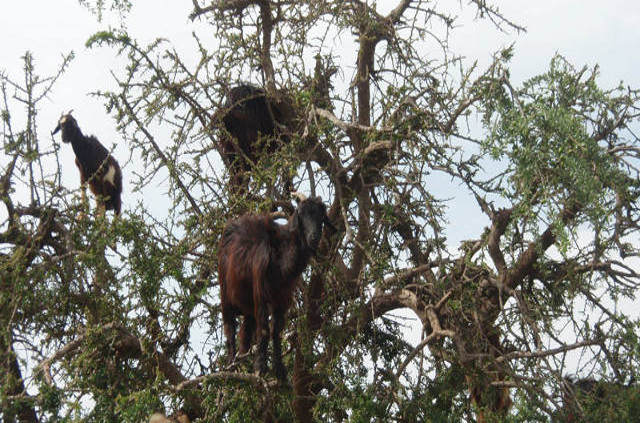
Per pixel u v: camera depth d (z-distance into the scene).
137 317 17.56
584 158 15.84
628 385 17.25
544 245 20.55
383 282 17.78
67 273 16.92
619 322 17.23
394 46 21.19
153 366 18.06
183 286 17.38
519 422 16.31
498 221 19.70
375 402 16.86
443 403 17.92
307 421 20.11
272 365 18.23
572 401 16.91
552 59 17.14
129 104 18.47
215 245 18.17
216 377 14.96
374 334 19.59
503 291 21.25
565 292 19.31
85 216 17.72
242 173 19.41
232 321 16.98
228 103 22.12
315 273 18.91
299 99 19.16
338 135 18.48
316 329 19.22
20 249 16.56
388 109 17.81
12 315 15.70
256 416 16.02
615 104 19.80
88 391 15.65
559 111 15.67
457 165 17.73
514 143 15.57
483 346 19.61
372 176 19.94
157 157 18.39
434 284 19.77
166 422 14.62
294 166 17.78
